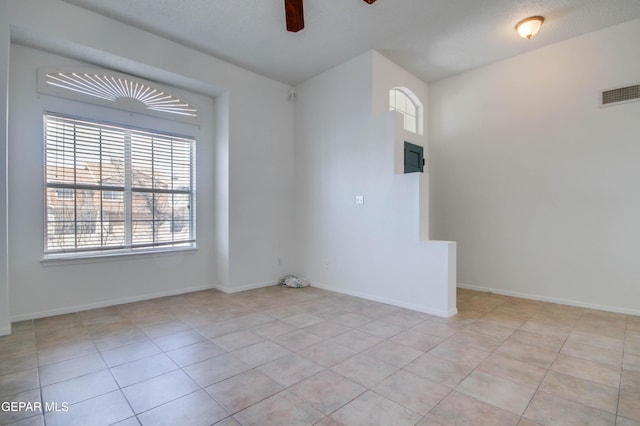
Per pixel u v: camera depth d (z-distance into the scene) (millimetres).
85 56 3479
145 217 4137
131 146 4012
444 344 2789
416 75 4953
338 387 2107
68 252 3562
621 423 1758
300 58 4344
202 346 2732
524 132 4324
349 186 4461
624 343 2809
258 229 4824
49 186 3443
